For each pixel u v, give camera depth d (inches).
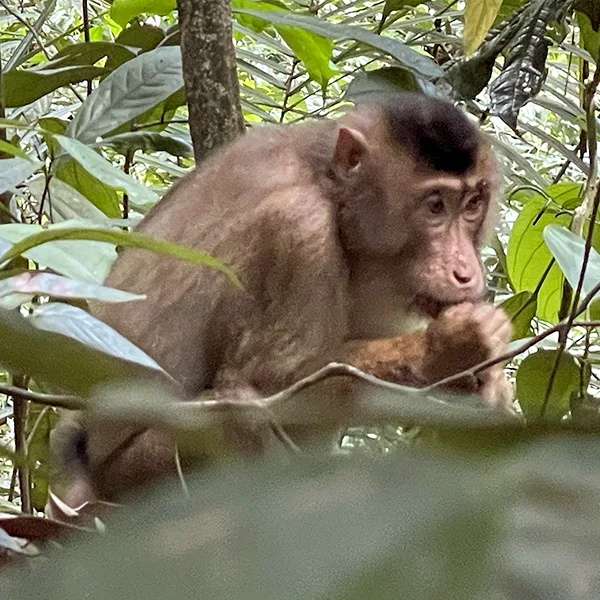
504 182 170.1
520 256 164.9
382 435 31.1
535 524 14.2
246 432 63.0
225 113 144.0
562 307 150.6
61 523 78.3
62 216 137.1
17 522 78.0
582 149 185.5
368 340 147.6
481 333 132.6
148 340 139.2
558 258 117.8
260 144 150.8
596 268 119.2
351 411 27.8
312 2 222.4
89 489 136.8
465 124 155.3
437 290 147.3
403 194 149.1
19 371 29.5
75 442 141.3
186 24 142.6
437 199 149.6
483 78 139.6
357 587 13.4
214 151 144.9
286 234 141.6
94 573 14.1
